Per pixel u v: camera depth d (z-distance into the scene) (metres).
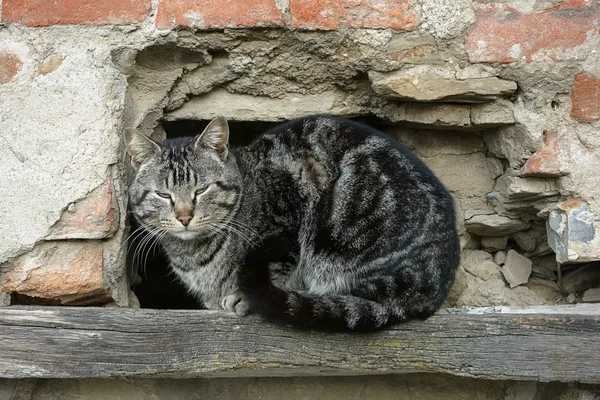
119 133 2.65
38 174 2.55
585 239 2.69
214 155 2.92
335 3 2.70
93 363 2.42
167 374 2.48
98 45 2.66
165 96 2.92
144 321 2.43
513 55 2.73
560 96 2.76
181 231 2.82
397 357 2.51
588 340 2.48
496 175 3.05
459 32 2.73
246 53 2.81
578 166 2.72
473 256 3.13
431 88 2.77
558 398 2.73
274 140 2.98
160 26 2.68
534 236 3.08
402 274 2.58
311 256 2.77
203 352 2.46
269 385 2.94
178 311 2.46
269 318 2.46
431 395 2.96
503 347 2.49
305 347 2.49
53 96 2.60
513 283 3.04
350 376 2.95
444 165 3.13
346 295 2.62
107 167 2.59
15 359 2.40
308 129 2.91
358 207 2.70
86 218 2.56
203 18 2.69
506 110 2.83
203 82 2.93
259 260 2.67
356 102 3.02
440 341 2.51
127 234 2.76
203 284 2.97
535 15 2.73
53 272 2.55
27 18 2.63
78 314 2.42
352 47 2.77
